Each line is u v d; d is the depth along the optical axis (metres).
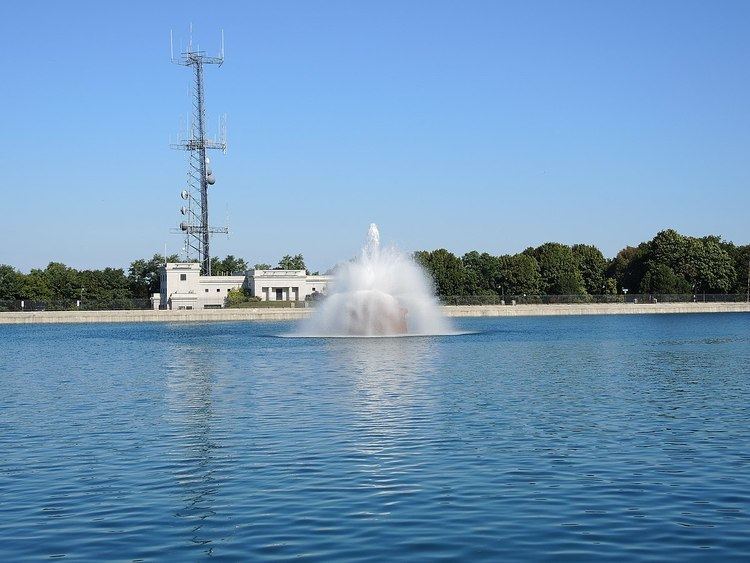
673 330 99.44
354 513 18.05
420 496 19.38
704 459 23.27
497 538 16.28
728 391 38.66
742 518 17.48
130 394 39.38
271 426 29.12
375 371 48.94
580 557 15.20
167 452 24.86
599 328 105.94
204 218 187.75
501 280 195.12
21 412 33.62
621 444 25.48
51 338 95.00
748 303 171.38
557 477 21.19
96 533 17.00
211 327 119.75
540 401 35.22
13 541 16.55
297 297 190.12
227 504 18.97
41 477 21.86
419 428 28.41
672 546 15.75
